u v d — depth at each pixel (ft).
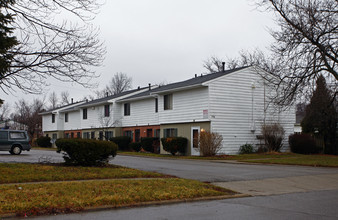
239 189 39.24
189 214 26.96
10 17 36.42
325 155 89.97
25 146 83.82
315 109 89.66
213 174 49.85
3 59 36.40
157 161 72.33
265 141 92.68
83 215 26.25
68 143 48.62
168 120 101.09
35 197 29.09
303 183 44.39
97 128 140.15
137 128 122.11
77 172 43.04
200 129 89.71
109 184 36.22
